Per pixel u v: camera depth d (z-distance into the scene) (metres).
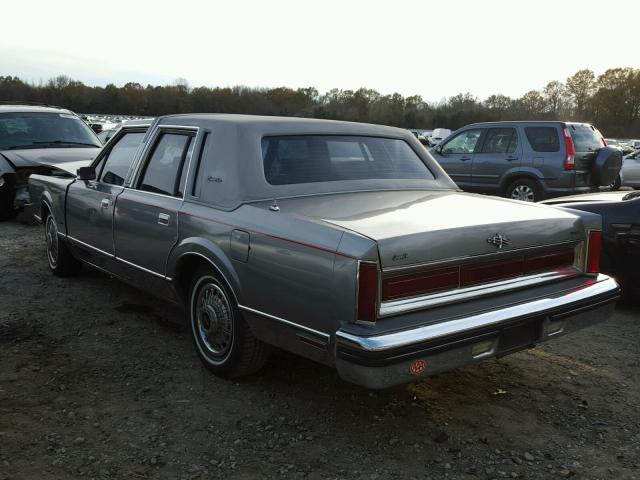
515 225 3.18
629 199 5.45
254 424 3.25
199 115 4.12
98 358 4.10
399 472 2.83
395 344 2.65
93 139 10.26
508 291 3.19
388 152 4.30
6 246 7.56
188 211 3.76
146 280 4.38
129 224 4.41
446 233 2.90
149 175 4.33
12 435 3.09
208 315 3.76
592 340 4.60
